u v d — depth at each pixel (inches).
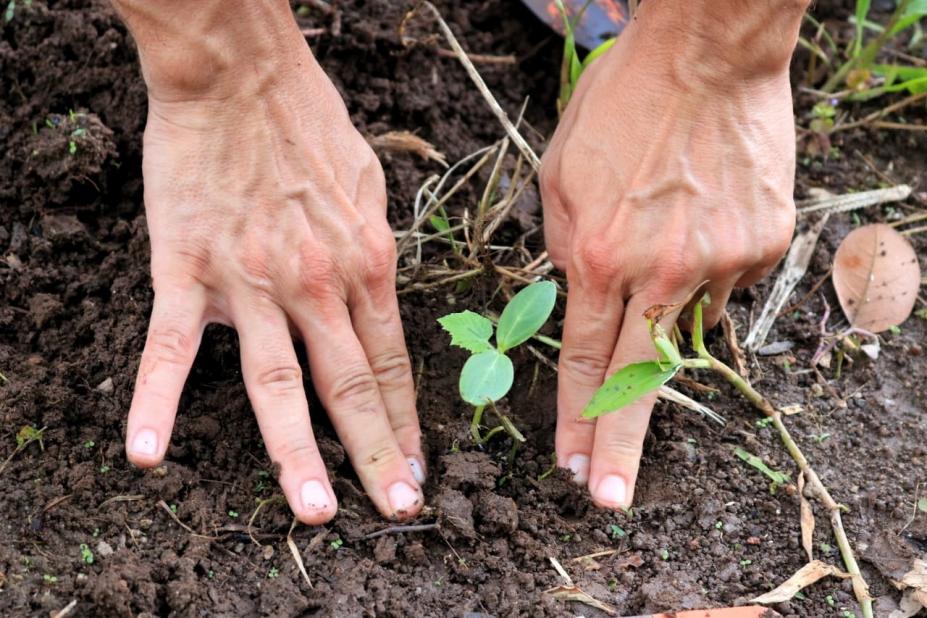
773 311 40.4
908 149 43.8
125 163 40.3
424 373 38.6
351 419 35.9
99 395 37.2
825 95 44.2
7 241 39.3
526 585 35.5
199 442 36.7
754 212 36.5
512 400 38.5
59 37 40.9
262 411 35.5
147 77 36.0
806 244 41.4
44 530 35.5
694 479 37.4
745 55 35.7
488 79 43.7
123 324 38.0
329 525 35.9
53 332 38.1
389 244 36.6
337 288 36.0
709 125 36.2
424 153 41.8
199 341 35.9
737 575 36.0
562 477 36.6
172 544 35.5
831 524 36.8
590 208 36.6
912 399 39.2
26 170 39.6
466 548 36.0
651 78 36.3
